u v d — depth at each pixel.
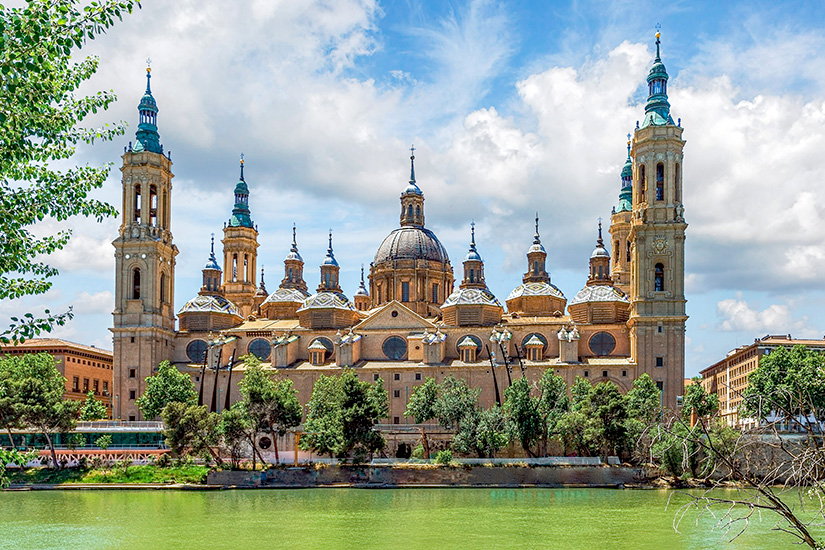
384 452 130.25
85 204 30.92
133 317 151.50
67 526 73.62
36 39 25.36
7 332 27.08
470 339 146.12
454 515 79.75
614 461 115.62
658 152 142.50
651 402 114.56
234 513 82.38
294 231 193.75
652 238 140.50
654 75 146.88
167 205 160.88
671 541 63.44
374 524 73.69
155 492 106.81
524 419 118.12
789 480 22.22
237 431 116.12
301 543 63.69
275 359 148.25
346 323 156.75
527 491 105.19
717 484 23.56
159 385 136.62
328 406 124.00
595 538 65.12
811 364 120.50
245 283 192.12
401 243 173.25
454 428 125.19
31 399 119.12
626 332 145.50
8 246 29.05
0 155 28.09
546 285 159.88
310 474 114.75
